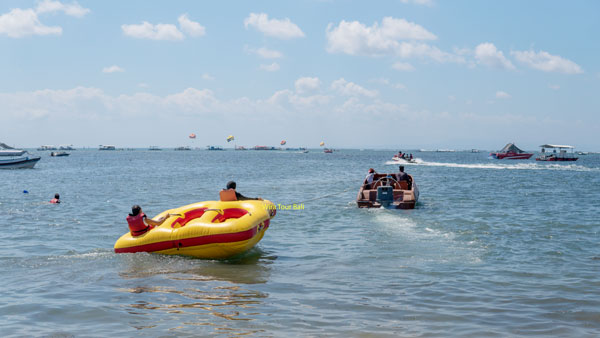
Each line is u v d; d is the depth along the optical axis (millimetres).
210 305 6723
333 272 8570
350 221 15031
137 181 36719
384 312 6395
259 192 26953
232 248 9523
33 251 10617
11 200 22109
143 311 6488
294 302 6848
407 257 9719
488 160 100750
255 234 9844
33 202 21219
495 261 9297
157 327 5879
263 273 8555
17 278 8258
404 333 5641
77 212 17672
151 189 28969
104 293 7344
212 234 9500
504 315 6258
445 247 10719
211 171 54781
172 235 9766
